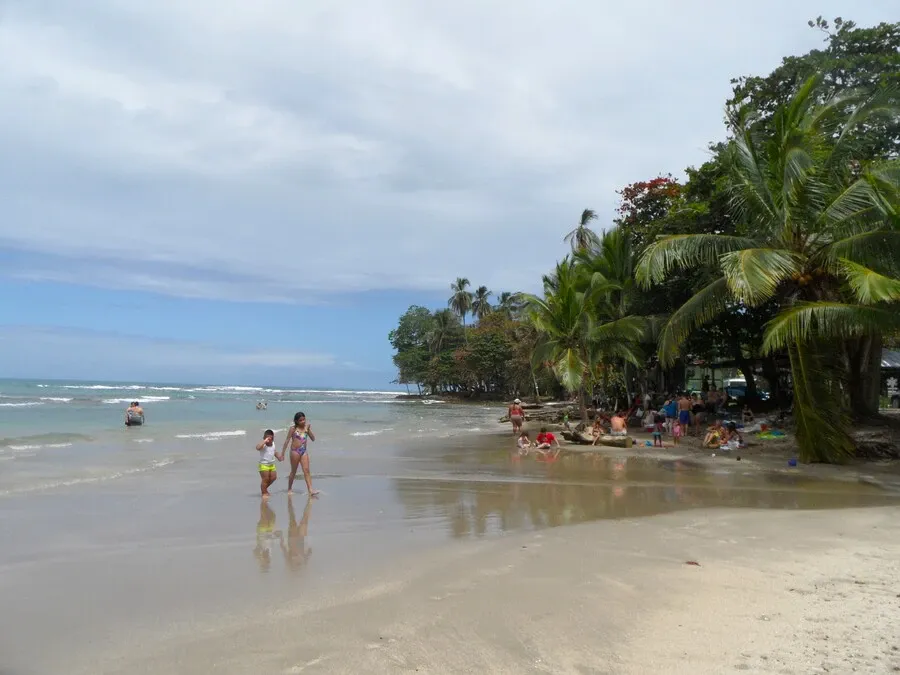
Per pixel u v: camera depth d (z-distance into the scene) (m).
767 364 29.44
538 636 4.56
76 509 9.57
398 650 4.36
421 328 99.19
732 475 13.59
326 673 4.02
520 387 71.94
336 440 22.73
